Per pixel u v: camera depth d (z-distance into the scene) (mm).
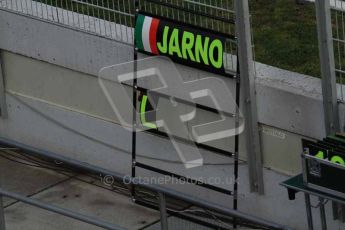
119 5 25750
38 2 27219
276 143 23844
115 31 25797
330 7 22281
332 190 20953
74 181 27047
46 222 25203
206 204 17531
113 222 25172
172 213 25172
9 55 27938
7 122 28766
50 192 26609
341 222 23234
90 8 26547
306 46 29141
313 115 22953
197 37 23938
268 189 24328
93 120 26953
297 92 23047
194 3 24516
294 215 24047
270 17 30641
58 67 27094
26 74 27844
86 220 19375
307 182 21312
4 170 27766
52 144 28109
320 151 21141
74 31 26328
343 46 23797
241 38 23172
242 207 24953
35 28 27031
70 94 27219
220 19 23500
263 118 23750
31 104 28047
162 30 24469
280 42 29438
